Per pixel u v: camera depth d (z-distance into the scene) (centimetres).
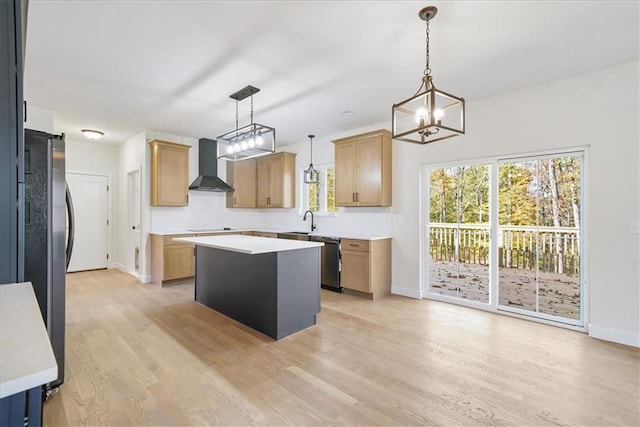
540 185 338
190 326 318
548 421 175
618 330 282
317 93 347
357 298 427
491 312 366
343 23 221
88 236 604
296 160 602
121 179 611
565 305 322
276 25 224
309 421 175
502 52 261
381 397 197
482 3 200
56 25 223
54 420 174
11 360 62
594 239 296
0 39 125
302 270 311
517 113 343
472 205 388
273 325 289
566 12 209
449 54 264
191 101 371
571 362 243
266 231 586
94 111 409
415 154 430
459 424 173
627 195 280
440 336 294
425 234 430
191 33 234
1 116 129
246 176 624
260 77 307
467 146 381
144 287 478
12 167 130
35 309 92
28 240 190
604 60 275
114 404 189
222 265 358
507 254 362
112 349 263
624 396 198
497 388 207
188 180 534
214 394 200
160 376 221
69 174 579
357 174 461
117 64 281
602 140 292
